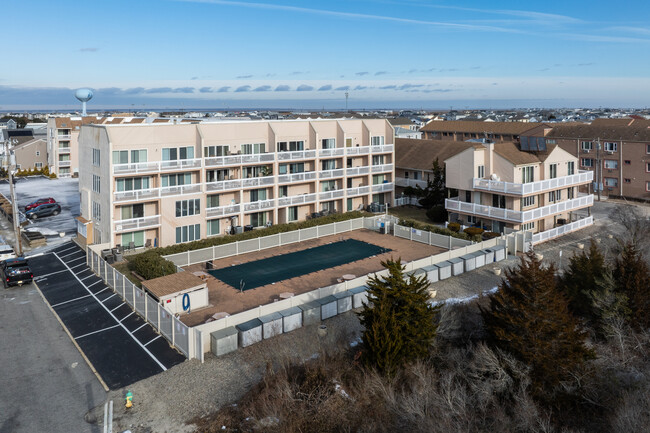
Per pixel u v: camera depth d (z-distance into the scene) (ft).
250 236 174.81
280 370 92.17
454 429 74.59
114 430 79.30
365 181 230.07
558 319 88.99
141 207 169.27
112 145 163.12
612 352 96.73
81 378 94.12
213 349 102.68
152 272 136.56
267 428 77.97
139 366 97.96
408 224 193.16
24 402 86.58
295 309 115.65
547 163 186.80
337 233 195.42
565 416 85.56
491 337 95.91
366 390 85.97
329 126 216.95
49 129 336.49
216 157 180.14
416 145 266.16
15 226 172.24
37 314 123.24
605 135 268.82
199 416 82.79
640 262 111.86
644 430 72.28
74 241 184.96
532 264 94.17
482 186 182.91
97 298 131.34
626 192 260.21
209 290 135.85
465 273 148.97
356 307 126.41
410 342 92.53
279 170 202.90
